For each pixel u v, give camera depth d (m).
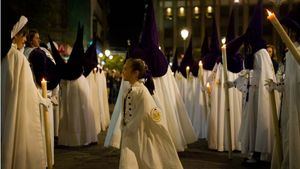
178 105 7.93
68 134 9.00
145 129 4.88
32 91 4.88
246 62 6.78
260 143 6.43
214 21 9.86
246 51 6.80
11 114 4.60
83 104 9.07
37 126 4.90
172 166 4.86
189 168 6.63
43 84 5.29
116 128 5.96
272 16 4.24
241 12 52.59
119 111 6.93
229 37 8.26
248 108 6.71
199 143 9.41
